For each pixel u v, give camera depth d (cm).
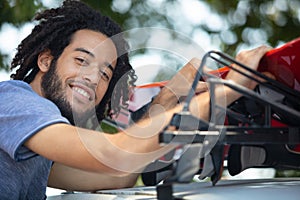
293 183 178
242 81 168
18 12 499
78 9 219
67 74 202
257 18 600
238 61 170
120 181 232
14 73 235
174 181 132
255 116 172
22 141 166
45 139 165
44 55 213
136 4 584
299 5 595
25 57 221
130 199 166
